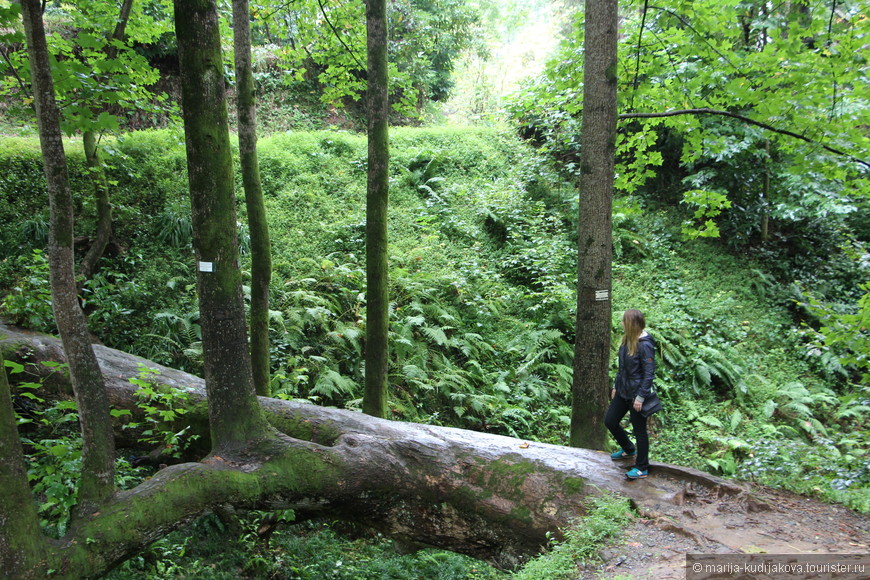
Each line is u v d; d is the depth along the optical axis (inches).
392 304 394.3
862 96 311.9
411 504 223.5
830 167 329.7
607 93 258.5
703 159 564.7
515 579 177.8
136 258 407.2
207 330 207.8
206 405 260.1
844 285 542.3
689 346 435.5
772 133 343.9
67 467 195.9
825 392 433.4
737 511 202.2
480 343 393.1
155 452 258.8
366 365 286.4
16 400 275.7
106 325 356.2
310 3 370.9
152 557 222.5
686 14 318.7
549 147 626.2
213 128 196.7
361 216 479.8
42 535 161.9
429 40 725.3
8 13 193.0
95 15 366.0
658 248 542.6
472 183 560.4
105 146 409.4
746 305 509.0
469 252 482.9
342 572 242.5
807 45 344.5
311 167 537.0
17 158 443.2
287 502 206.5
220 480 193.3
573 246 507.2
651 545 179.8
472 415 360.2
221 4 399.2
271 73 701.9
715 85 350.3
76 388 178.1
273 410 250.7
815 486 238.2
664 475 223.1
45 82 167.3
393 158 570.3
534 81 456.1
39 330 323.6
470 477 222.5
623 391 221.5
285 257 430.6
